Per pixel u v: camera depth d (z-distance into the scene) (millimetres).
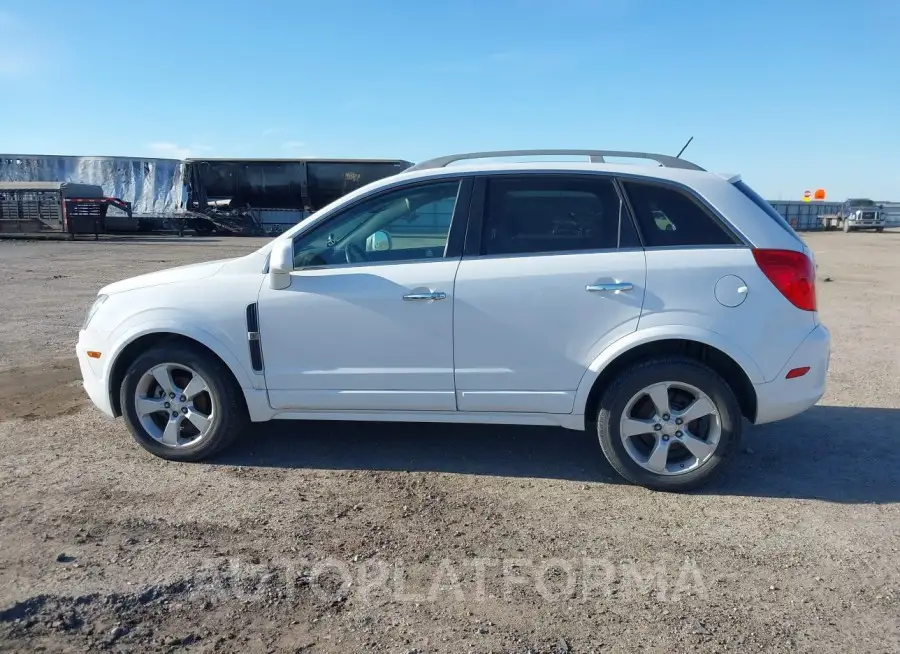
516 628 2979
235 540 3664
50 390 6438
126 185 36375
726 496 4293
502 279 4293
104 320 4738
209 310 4543
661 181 4328
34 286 14039
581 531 3826
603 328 4230
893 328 9906
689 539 3746
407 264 4426
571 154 4715
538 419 4426
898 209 52500
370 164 35438
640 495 4297
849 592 3262
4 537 3650
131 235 34656
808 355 4219
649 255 4234
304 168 35406
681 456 4395
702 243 4254
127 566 3375
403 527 3846
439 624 3004
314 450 4992
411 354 4406
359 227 4559
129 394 4691
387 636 2920
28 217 30250
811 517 4016
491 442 5188
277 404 4582
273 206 36094
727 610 3117
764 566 3484
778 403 4230
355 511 4035
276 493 4258
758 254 4184
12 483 4348
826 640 2916
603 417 4320
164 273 4914
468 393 4406
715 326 4145
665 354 4316
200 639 2887
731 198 4297
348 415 4582
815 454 4996
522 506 4125
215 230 35406
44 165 36344
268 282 4523
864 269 18969
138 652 2797
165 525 3812
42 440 5129
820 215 54000
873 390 6660
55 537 3652
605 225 4340
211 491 4273
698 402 4223
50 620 2965
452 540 3711
